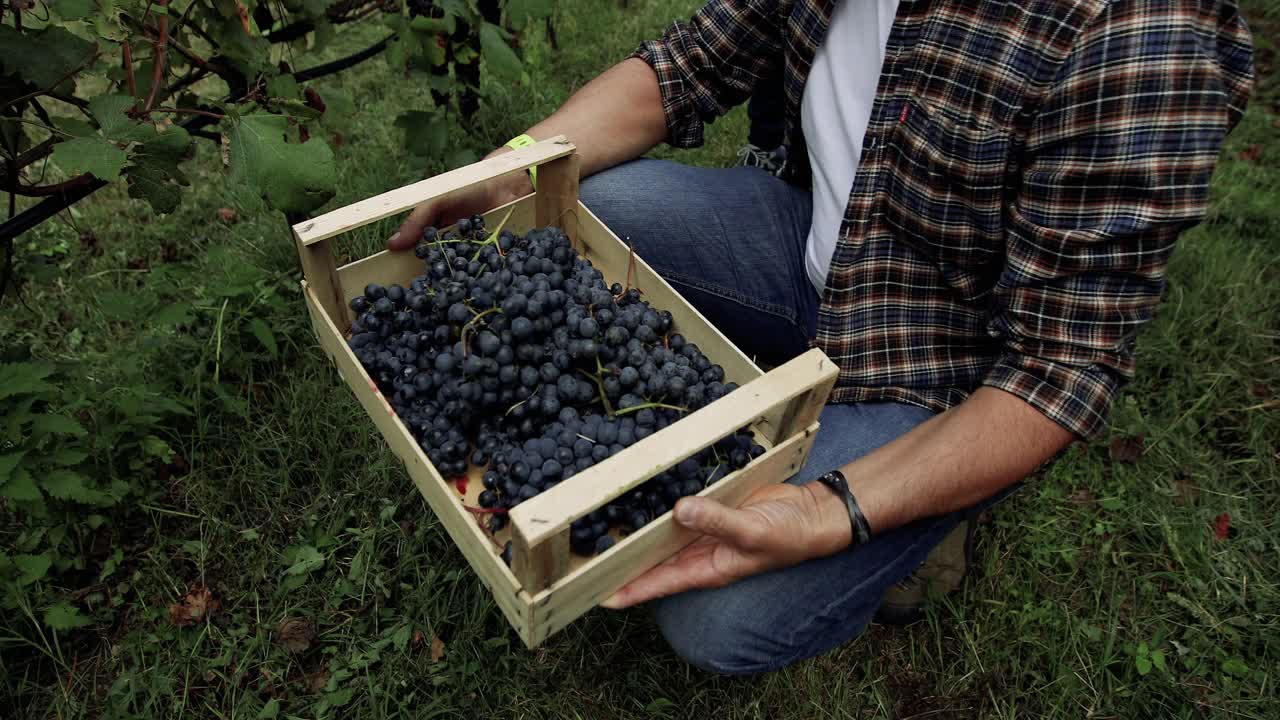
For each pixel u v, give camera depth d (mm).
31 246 1169
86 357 1033
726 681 820
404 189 709
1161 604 901
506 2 1046
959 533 830
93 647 821
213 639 829
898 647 875
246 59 791
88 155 649
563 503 522
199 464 941
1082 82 588
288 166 731
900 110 677
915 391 753
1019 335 654
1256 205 1320
